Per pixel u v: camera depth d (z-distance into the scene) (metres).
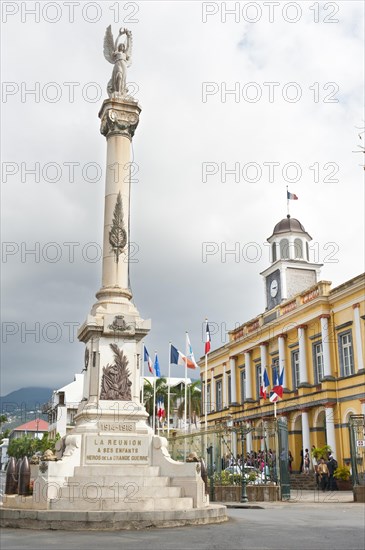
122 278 17.47
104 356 16.31
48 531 11.96
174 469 14.93
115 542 10.09
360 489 23.14
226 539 10.37
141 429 15.62
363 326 35.66
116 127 18.58
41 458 14.59
